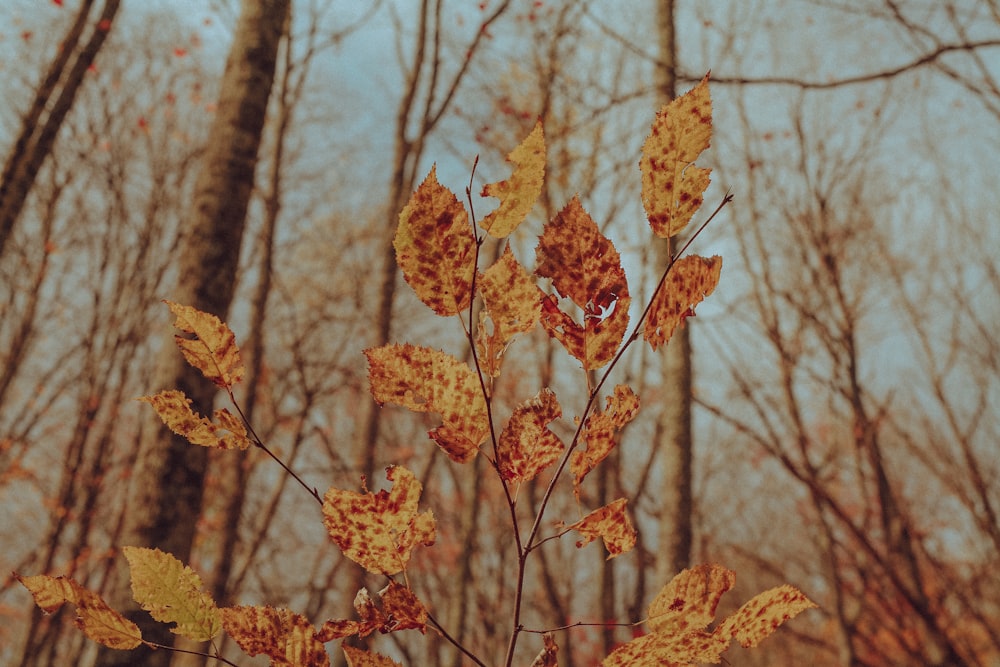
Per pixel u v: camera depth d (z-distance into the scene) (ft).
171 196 19.62
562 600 15.55
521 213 1.40
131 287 18.08
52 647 16.89
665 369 11.34
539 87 16.47
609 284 1.58
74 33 11.45
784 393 10.97
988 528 8.46
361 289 19.19
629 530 1.60
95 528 18.17
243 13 8.55
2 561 19.71
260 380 16.46
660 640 1.54
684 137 1.48
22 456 17.02
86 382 17.26
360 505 1.55
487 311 1.56
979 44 8.24
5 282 16.08
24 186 10.28
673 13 11.83
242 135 7.95
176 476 6.77
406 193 16.39
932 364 9.58
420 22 17.88
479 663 1.55
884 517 9.37
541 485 14.52
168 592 1.55
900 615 8.87
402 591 1.57
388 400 1.57
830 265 11.70
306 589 15.37
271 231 17.63
